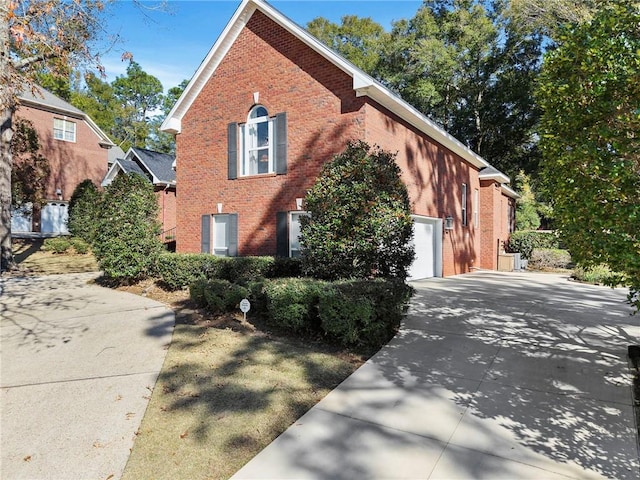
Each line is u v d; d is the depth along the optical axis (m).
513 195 23.06
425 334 6.60
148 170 21.38
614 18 3.92
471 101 30.36
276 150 11.48
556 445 3.35
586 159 3.78
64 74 10.24
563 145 4.20
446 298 9.76
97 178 28.58
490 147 30.38
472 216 18.00
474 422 3.76
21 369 5.38
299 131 11.06
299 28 10.79
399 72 29.83
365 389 4.57
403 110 11.24
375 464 3.14
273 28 11.54
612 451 3.25
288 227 11.30
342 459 3.22
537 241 20.97
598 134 3.68
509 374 4.88
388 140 10.98
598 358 5.35
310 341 6.34
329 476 3.00
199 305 8.73
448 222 14.95
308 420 3.88
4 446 3.54
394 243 7.30
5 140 14.38
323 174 7.80
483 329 6.85
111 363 5.56
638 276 3.53
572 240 4.37
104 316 8.14
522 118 28.30
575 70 4.18
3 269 14.34
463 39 27.78
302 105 11.02
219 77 12.70
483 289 11.27
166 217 21.06
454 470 3.04
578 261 4.43
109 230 11.05
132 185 11.16
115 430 3.79
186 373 5.16
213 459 3.30
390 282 6.52
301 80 11.05
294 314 6.41
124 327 7.33
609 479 2.89
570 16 17.88
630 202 3.45
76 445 3.54
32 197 19.17
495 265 18.84
